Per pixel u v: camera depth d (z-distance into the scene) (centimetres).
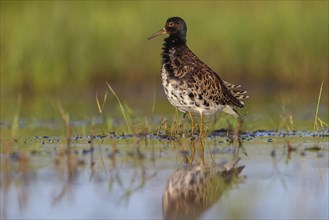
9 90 2181
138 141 1361
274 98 2062
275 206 939
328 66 2281
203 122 1470
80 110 1866
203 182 1050
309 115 1722
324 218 888
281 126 1556
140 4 2483
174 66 1398
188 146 1327
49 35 2255
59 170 1120
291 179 1062
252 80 2308
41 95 2180
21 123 1658
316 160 1188
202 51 2322
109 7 2469
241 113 1730
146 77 2288
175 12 2414
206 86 1395
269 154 1241
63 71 2236
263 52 2323
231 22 2375
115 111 1842
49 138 1423
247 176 1083
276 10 2411
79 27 2328
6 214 914
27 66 2205
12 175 1091
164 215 914
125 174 1098
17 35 2238
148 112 1777
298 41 2314
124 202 963
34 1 2445
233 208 937
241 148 1301
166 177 1080
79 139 1409
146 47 2319
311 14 2386
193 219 898
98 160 1193
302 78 2270
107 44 2311
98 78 2289
